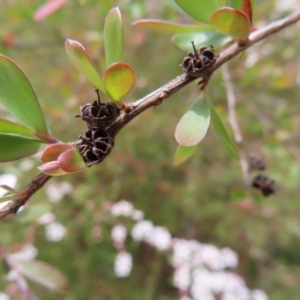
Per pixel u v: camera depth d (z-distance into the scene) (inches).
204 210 17.2
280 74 14.9
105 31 3.9
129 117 3.8
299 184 18.2
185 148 4.9
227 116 13.5
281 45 18.6
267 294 18.1
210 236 18.9
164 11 14.3
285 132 13.1
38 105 4.1
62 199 16.8
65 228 16.4
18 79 4.1
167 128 17.7
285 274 19.3
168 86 4.1
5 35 15.1
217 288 14.7
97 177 17.1
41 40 16.5
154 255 18.4
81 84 16.6
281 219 18.2
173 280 15.8
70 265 17.8
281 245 21.2
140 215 16.9
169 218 17.1
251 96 17.3
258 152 16.4
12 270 6.9
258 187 6.9
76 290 17.3
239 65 15.8
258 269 18.8
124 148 17.0
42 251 17.6
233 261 15.8
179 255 15.4
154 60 19.8
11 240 16.0
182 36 5.6
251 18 4.7
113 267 17.8
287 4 18.1
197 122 4.0
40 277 7.1
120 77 3.5
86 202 16.8
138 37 17.9
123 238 16.7
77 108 15.8
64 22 16.8
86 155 3.5
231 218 17.6
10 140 4.1
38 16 9.8
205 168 18.4
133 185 17.1
